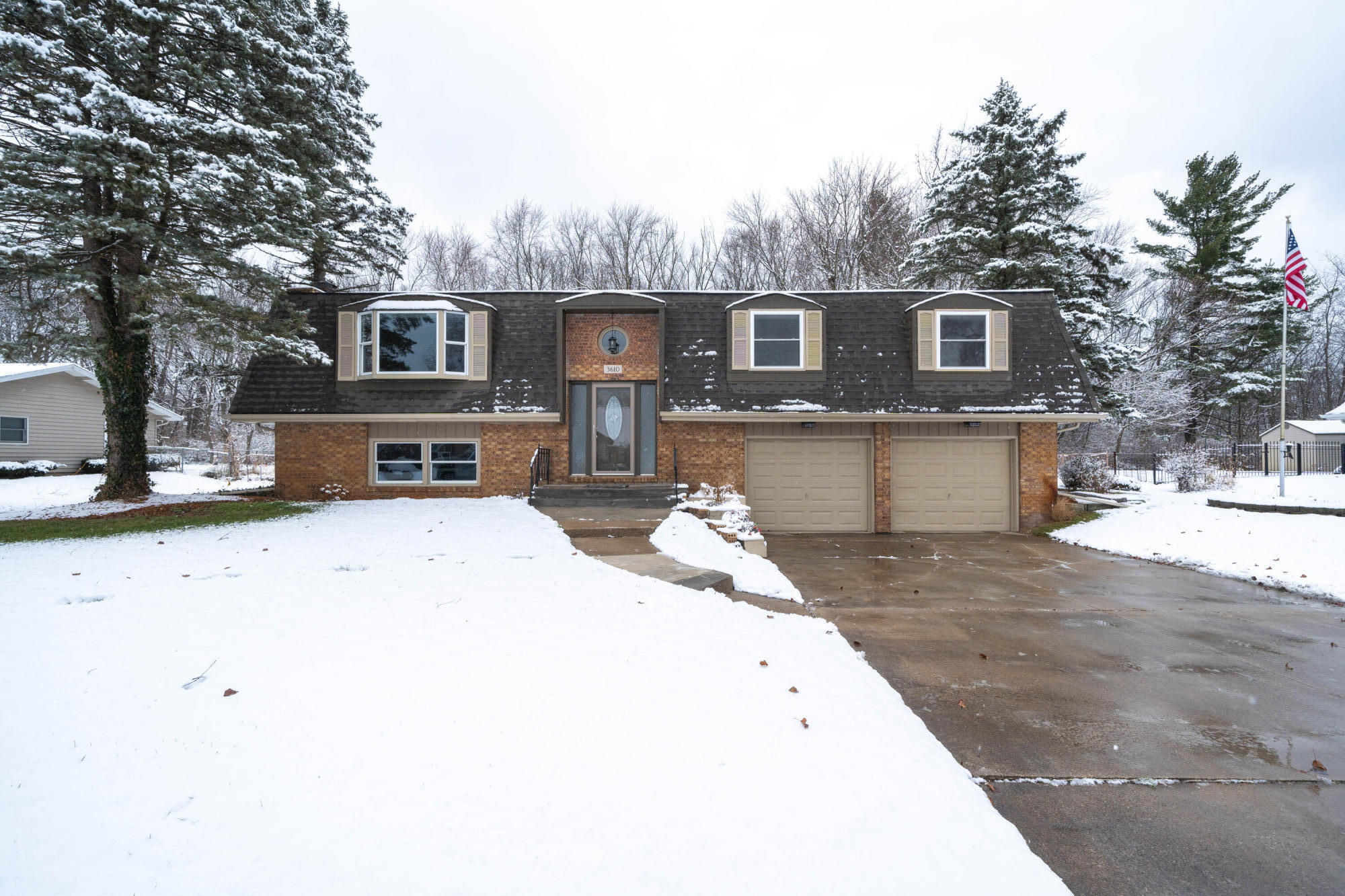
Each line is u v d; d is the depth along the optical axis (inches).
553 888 96.2
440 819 111.3
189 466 1178.6
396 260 957.2
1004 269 781.3
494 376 577.9
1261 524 449.1
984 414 554.9
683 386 571.5
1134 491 688.4
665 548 358.9
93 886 93.4
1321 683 213.3
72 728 137.6
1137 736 173.2
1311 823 133.3
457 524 412.2
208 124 442.6
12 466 866.1
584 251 1425.9
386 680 163.6
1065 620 287.6
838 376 577.9
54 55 387.2
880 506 577.0
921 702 194.7
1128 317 799.1
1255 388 1107.9
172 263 481.4
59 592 240.5
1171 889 112.6
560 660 180.2
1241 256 1147.9
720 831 111.3
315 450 571.8
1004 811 137.1
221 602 229.3
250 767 125.2
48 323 474.3
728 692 166.2
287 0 551.8
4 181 403.9
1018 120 804.6
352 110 803.4
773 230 1283.2
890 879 102.5
